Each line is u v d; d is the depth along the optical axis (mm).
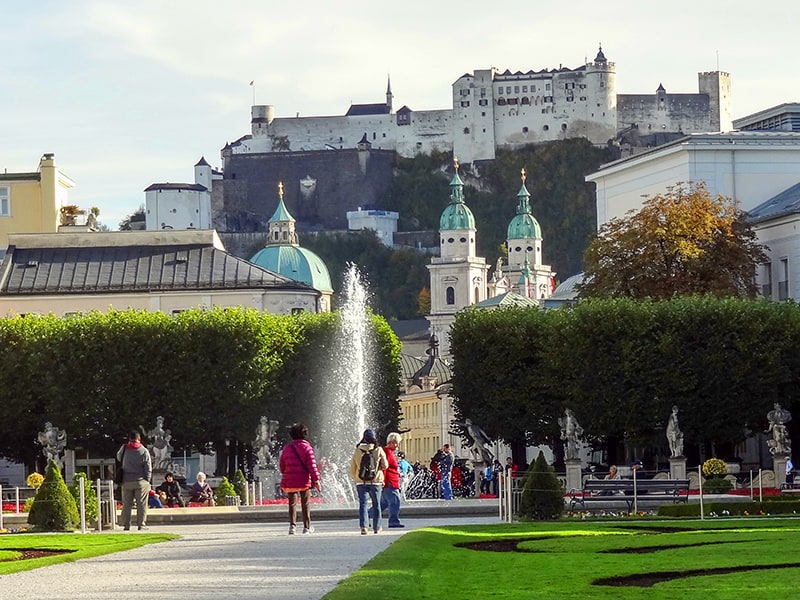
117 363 147500
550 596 39781
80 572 48375
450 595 39688
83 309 190875
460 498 121250
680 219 160875
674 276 159625
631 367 137750
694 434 138375
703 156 189125
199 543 62531
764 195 189375
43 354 147375
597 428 139375
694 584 42969
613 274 162250
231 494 111312
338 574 45562
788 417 131875
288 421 153875
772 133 192750
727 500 91562
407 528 72562
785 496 94688
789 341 138125
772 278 174375
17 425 149250
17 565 51031
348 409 156250
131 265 195125
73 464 156250
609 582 44062
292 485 68062
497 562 49906
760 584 42562
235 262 196750
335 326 156750
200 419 148625
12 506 104312
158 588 42375
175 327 148500
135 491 77812
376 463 66812
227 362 148750
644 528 68375
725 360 137375
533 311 148375
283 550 55969
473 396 146375
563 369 140375
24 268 193875
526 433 146625
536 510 80688
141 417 147875
